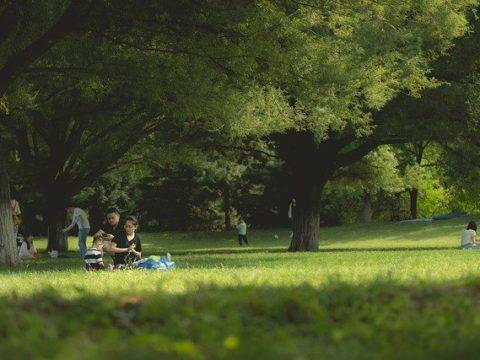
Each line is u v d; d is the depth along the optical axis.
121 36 20.53
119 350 5.24
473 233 31.08
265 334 6.26
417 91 32.50
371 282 9.67
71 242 60.19
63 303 7.83
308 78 22.00
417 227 56.72
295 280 11.47
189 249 50.41
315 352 5.35
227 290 8.83
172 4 18.59
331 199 64.25
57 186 38.25
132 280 12.33
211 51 19.95
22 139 37.28
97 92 26.22
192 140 35.62
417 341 6.00
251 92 23.89
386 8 26.17
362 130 30.67
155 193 66.44
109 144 34.91
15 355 5.09
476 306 7.42
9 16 19.61
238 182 63.34
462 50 34.00
